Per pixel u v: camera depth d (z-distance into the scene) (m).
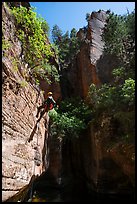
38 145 10.41
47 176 22.27
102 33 29.14
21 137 7.70
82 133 24.58
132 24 23.12
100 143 20.25
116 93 20.34
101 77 25.39
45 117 12.45
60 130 20.95
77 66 29.42
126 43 25.27
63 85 28.91
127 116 17.81
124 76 21.44
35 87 10.43
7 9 8.30
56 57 26.17
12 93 6.97
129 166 17.64
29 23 10.32
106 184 20.03
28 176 8.40
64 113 22.44
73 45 35.41
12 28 8.34
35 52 10.97
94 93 21.94
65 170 25.84
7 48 6.92
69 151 26.89
